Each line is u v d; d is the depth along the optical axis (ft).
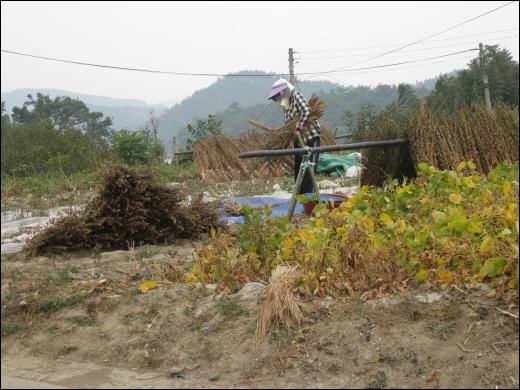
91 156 52.75
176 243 23.31
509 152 26.09
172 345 14.16
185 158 65.10
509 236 14.80
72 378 13.26
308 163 23.17
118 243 22.54
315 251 15.52
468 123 26.91
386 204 19.30
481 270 13.73
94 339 14.88
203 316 14.83
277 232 17.17
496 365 11.86
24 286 17.44
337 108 277.85
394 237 16.08
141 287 16.55
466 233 15.31
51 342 14.97
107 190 22.57
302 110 26.30
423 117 26.12
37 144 48.75
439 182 19.31
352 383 12.03
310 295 14.65
